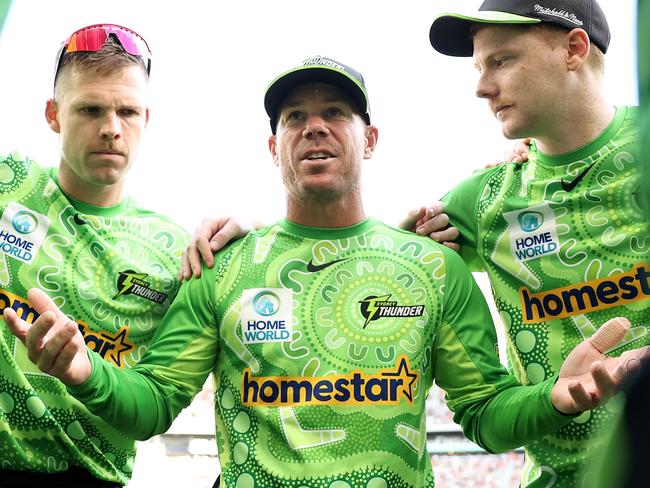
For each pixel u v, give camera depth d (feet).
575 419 8.71
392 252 8.88
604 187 8.90
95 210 9.74
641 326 8.61
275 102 9.18
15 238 9.36
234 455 8.40
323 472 8.14
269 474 8.19
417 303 8.67
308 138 8.79
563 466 8.78
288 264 8.81
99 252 9.56
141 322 9.55
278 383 8.43
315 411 8.31
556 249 8.93
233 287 8.79
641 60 3.79
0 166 9.55
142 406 8.23
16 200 9.46
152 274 9.64
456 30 9.49
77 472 9.30
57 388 9.14
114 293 9.48
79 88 9.43
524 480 9.34
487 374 8.55
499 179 9.44
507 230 9.19
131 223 9.86
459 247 9.48
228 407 8.58
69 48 9.57
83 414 9.20
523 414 8.07
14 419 8.98
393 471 8.21
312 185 8.71
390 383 8.41
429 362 8.67
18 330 7.52
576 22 8.96
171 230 10.02
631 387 3.80
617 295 8.71
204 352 8.73
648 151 3.78
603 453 3.84
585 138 9.11
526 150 9.66
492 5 9.16
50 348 7.44
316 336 8.54
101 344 9.36
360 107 9.04
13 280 9.27
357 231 8.97
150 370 8.56
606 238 8.81
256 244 8.99
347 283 8.73
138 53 9.77
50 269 9.37
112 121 9.43
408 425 8.36
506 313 9.11
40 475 9.13
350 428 8.27
